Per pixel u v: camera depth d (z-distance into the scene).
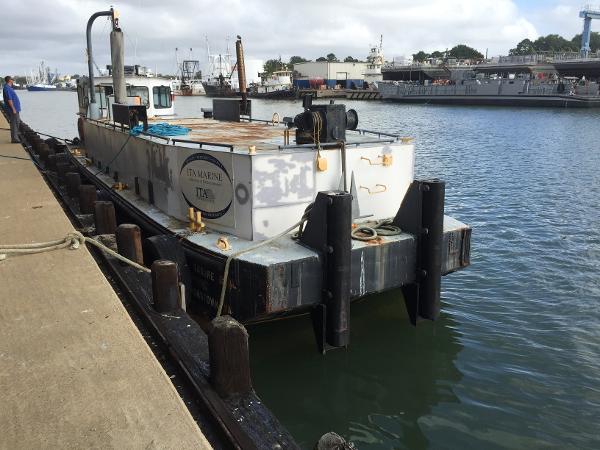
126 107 9.58
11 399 3.29
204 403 3.57
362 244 6.66
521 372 6.75
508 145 31.19
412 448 5.39
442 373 6.68
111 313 4.49
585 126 43.62
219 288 6.55
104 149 11.92
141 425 3.06
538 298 9.02
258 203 6.70
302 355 6.82
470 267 10.49
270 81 120.50
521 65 89.31
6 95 17.09
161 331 4.54
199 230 7.26
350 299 6.79
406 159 7.85
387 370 6.70
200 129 10.78
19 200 8.98
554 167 23.05
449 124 46.44
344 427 5.70
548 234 12.76
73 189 10.08
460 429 5.68
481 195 17.33
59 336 4.09
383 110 67.75
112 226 7.46
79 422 3.08
